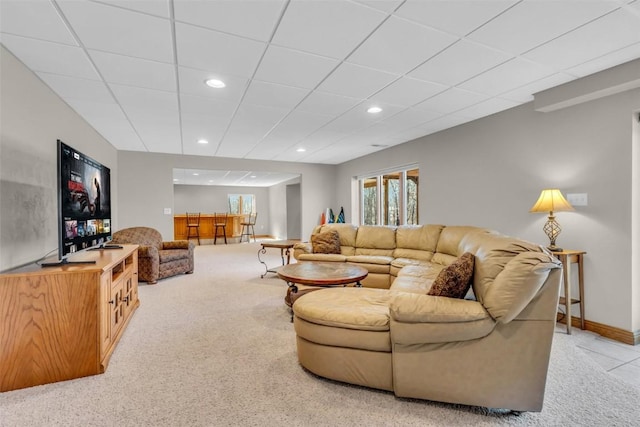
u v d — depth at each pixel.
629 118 2.59
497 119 3.70
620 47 2.24
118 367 2.08
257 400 1.71
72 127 3.42
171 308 3.32
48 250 2.75
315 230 5.11
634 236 2.58
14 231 2.23
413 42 2.16
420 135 4.78
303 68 2.54
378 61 2.44
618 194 2.65
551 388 1.86
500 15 1.86
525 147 3.39
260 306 3.38
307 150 5.90
